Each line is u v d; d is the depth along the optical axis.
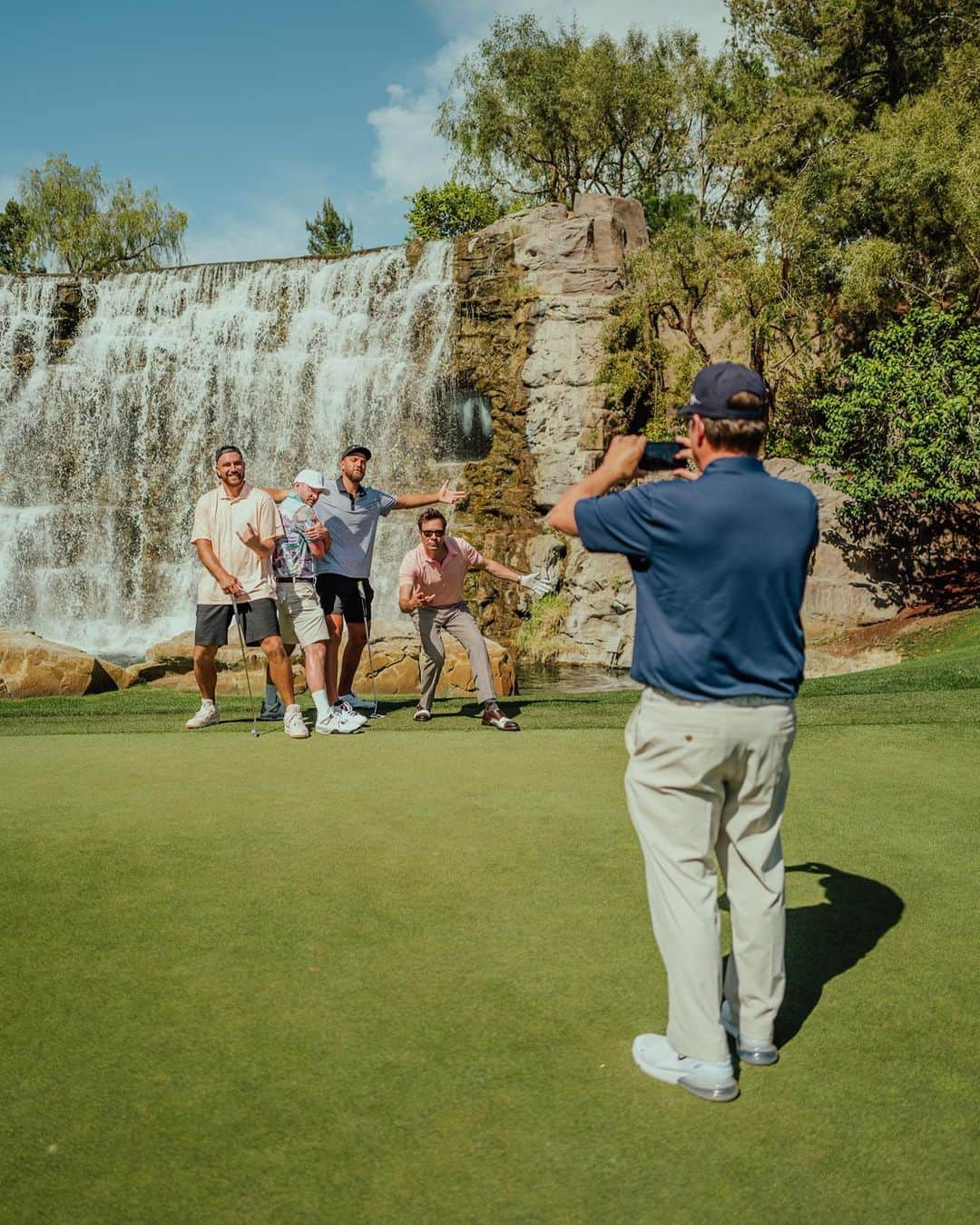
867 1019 2.79
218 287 31.27
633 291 26.27
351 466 7.71
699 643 2.45
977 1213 2.00
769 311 24.16
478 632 7.59
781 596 2.47
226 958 3.12
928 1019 2.79
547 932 3.33
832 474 20.55
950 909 3.58
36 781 5.38
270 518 7.00
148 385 30.27
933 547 20.41
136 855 4.09
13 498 30.36
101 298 31.88
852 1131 2.28
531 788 5.21
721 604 2.43
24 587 28.39
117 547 29.47
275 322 30.39
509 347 27.38
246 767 5.74
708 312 27.91
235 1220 1.96
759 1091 2.44
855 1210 2.01
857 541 20.36
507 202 38.44
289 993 2.90
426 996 2.88
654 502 2.48
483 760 5.89
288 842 4.27
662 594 2.49
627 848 4.20
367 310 29.67
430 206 50.91
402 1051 2.59
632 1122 2.30
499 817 4.66
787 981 3.03
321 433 29.11
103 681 11.48
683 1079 2.43
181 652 12.48
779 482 2.54
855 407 19.70
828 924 3.45
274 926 3.37
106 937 3.28
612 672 21.38
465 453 29.11
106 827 4.50
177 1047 2.59
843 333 25.77
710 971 2.45
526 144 35.69
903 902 3.65
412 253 29.34
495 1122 2.29
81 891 3.69
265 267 30.97
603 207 27.77
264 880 3.80
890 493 19.09
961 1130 2.28
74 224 45.69
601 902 3.59
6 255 48.38
